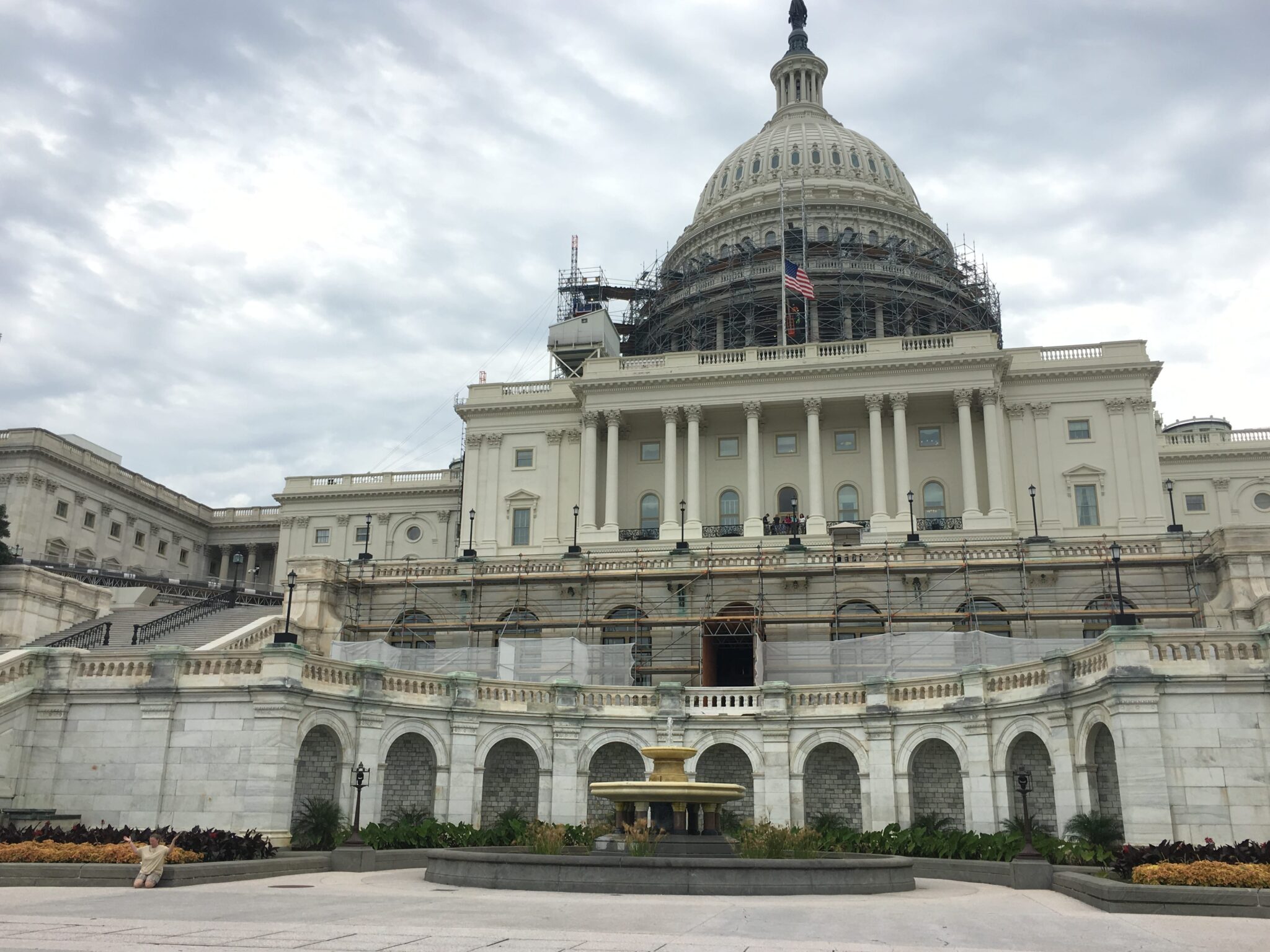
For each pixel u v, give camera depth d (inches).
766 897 793.6
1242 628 1621.6
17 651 1151.6
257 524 3804.1
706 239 3991.1
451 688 1267.2
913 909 733.9
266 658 1073.5
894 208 3858.3
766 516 2623.0
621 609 1950.1
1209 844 830.5
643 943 539.2
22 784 1082.1
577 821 1285.7
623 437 2827.3
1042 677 1106.1
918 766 1269.7
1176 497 3245.6
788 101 4783.5
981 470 2586.1
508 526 2802.7
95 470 3208.7
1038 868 906.1
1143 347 2593.5
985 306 3602.4
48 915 611.8
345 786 1142.3
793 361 2652.6
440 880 861.8
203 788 1049.5
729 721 1320.1
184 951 484.1
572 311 3919.8
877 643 1600.6
